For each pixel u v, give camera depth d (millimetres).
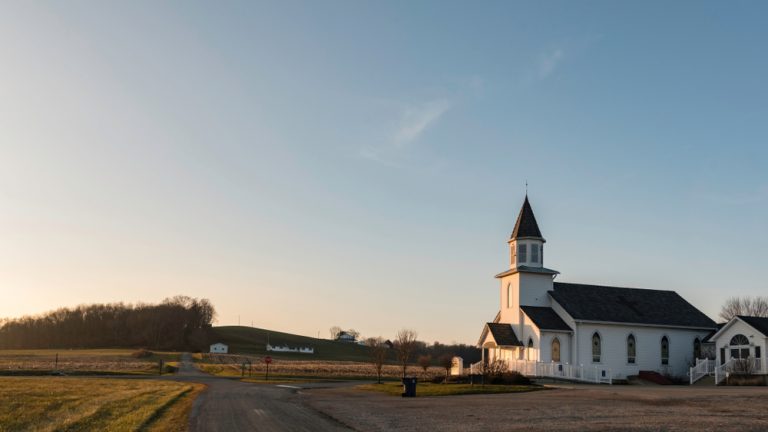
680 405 29641
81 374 80375
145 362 127062
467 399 36031
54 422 24812
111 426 23672
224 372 94125
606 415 26094
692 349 65438
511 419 25422
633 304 66812
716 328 65812
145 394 39312
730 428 21703
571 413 27062
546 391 41719
